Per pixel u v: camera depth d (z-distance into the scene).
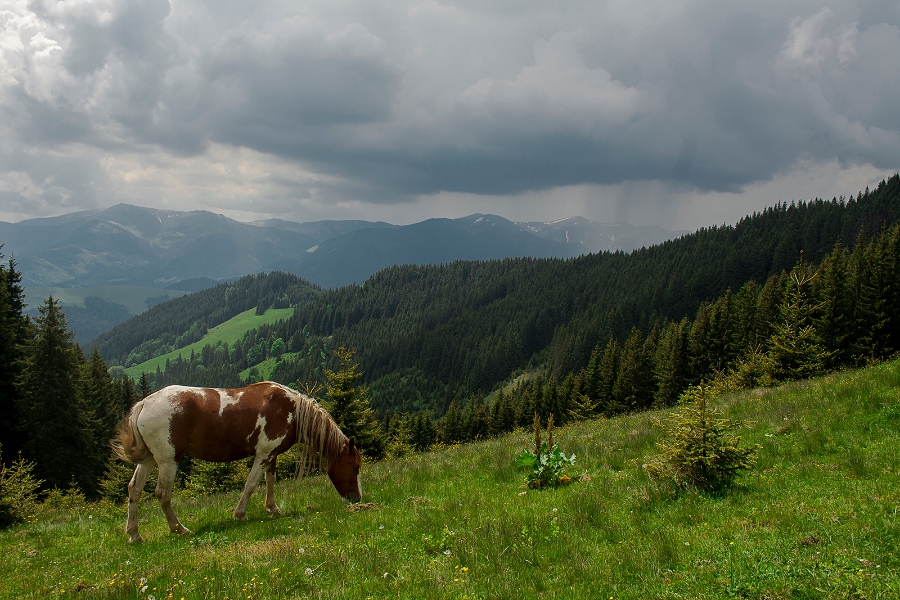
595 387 76.88
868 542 5.37
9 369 32.72
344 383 27.89
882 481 7.21
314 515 9.46
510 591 5.27
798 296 23.36
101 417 48.19
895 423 9.91
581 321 173.62
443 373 195.25
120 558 7.74
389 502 10.29
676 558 5.71
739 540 5.93
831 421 10.77
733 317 63.19
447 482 11.57
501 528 7.16
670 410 20.34
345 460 10.55
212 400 9.34
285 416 9.92
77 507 14.68
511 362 179.75
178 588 5.96
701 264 176.12
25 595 6.36
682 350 63.69
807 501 6.92
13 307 36.28
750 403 15.23
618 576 5.49
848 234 157.75
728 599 4.76
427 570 6.11
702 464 8.16
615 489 8.88
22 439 33.09
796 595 4.67
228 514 10.31
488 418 79.62
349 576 6.08
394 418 69.19
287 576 6.05
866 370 16.36
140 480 8.95
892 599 4.33
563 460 10.31
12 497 12.25
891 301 36.97
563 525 7.26
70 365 34.25
